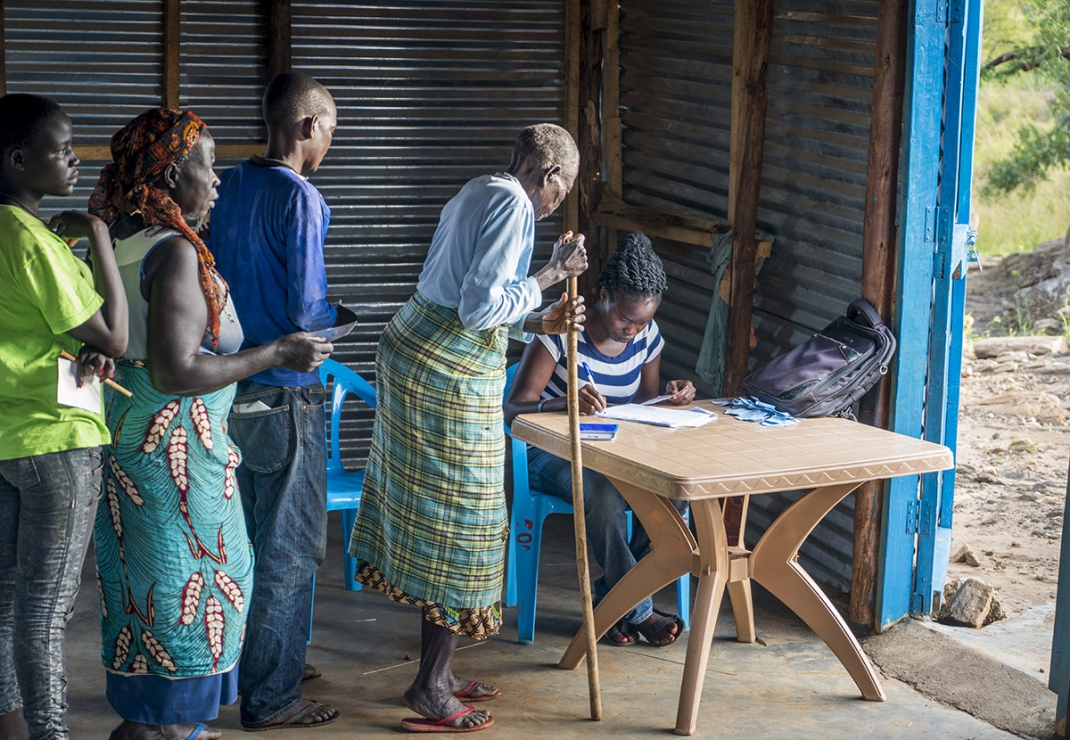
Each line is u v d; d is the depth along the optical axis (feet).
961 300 13.35
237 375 9.25
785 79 14.75
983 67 38.58
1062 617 11.03
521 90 19.01
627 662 12.80
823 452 10.96
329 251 18.78
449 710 11.19
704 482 10.03
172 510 9.48
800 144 14.60
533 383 12.87
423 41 18.47
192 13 17.38
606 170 18.94
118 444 9.39
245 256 10.40
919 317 12.96
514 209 10.26
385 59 18.39
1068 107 40.22
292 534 10.89
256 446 10.71
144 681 9.87
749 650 13.11
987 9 38.81
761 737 11.08
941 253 12.88
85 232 8.73
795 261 14.88
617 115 18.67
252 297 10.48
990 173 41.32
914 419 13.20
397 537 11.02
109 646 9.90
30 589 9.07
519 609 13.23
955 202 12.76
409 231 19.07
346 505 13.61
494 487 11.02
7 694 9.52
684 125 17.12
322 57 18.16
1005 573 15.88
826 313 14.29
